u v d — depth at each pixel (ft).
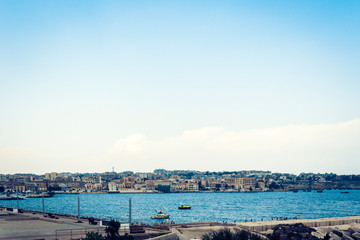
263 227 312.09
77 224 283.38
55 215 351.87
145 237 225.76
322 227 313.53
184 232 289.12
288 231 286.46
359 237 284.00
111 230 202.69
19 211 377.30
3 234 227.81
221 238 237.66
